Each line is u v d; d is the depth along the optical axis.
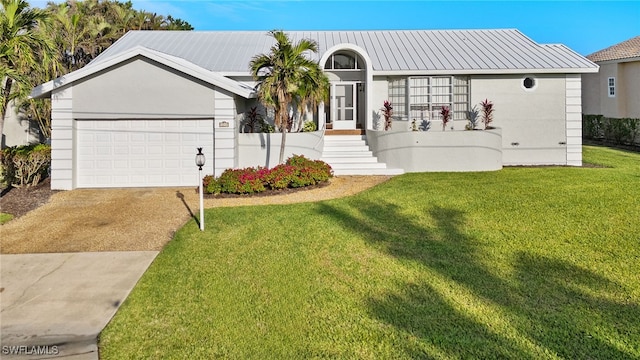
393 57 18.19
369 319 4.79
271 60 12.95
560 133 17.28
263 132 15.42
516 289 5.43
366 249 7.12
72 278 6.27
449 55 18.27
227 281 5.95
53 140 12.97
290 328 4.65
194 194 12.24
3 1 11.55
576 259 6.39
